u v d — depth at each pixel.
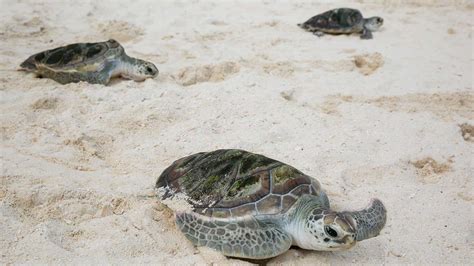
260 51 3.42
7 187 2.30
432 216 2.33
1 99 2.82
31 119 2.70
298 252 2.17
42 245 2.14
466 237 2.26
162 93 2.94
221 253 2.13
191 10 4.04
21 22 3.71
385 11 4.20
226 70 3.21
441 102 2.97
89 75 3.01
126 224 2.23
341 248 2.05
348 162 2.55
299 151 2.59
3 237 2.15
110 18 3.85
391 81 3.12
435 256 2.20
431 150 2.63
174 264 2.13
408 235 2.26
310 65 3.29
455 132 2.74
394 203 2.38
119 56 3.06
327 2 4.35
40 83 3.00
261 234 2.11
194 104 2.87
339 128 2.75
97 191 2.32
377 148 2.63
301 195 2.14
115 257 2.13
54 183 2.34
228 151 2.28
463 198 2.42
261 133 2.68
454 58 3.42
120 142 2.62
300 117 2.80
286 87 3.04
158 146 2.60
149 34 3.64
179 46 3.46
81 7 3.98
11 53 3.29
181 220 2.17
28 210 2.25
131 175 2.44
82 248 2.15
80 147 2.57
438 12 4.17
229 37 3.61
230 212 2.14
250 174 2.18
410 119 2.82
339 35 3.76
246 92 2.97
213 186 2.20
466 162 2.58
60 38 3.54
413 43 3.62
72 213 2.25
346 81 3.12
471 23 3.96
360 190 2.43
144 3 4.12
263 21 3.89
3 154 2.46
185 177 2.26
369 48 3.52
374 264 2.17
